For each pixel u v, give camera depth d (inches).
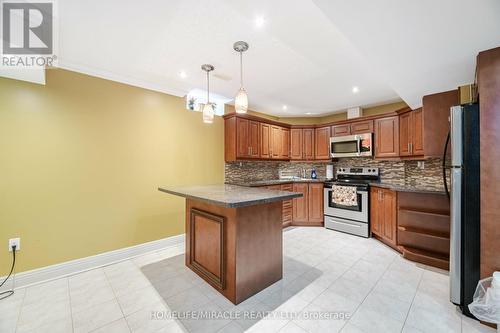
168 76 111.2
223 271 77.1
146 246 118.3
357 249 120.8
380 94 139.3
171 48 84.9
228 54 89.4
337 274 93.1
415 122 125.2
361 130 158.6
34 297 77.9
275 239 87.0
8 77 83.4
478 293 62.4
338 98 147.6
